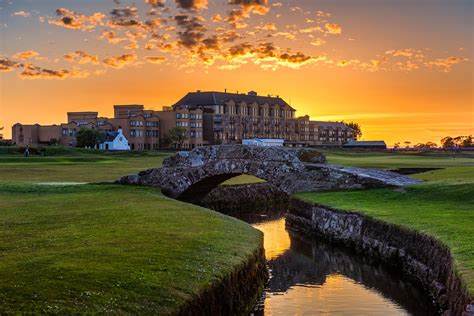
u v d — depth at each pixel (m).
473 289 16.81
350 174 45.56
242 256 22.91
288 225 44.88
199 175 50.12
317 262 31.91
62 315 13.92
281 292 25.52
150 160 117.00
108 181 57.66
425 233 25.92
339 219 35.91
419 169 70.88
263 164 48.28
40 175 68.81
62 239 23.12
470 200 35.47
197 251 22.03
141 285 16.62
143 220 29.31
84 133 186.25
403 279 27.11
